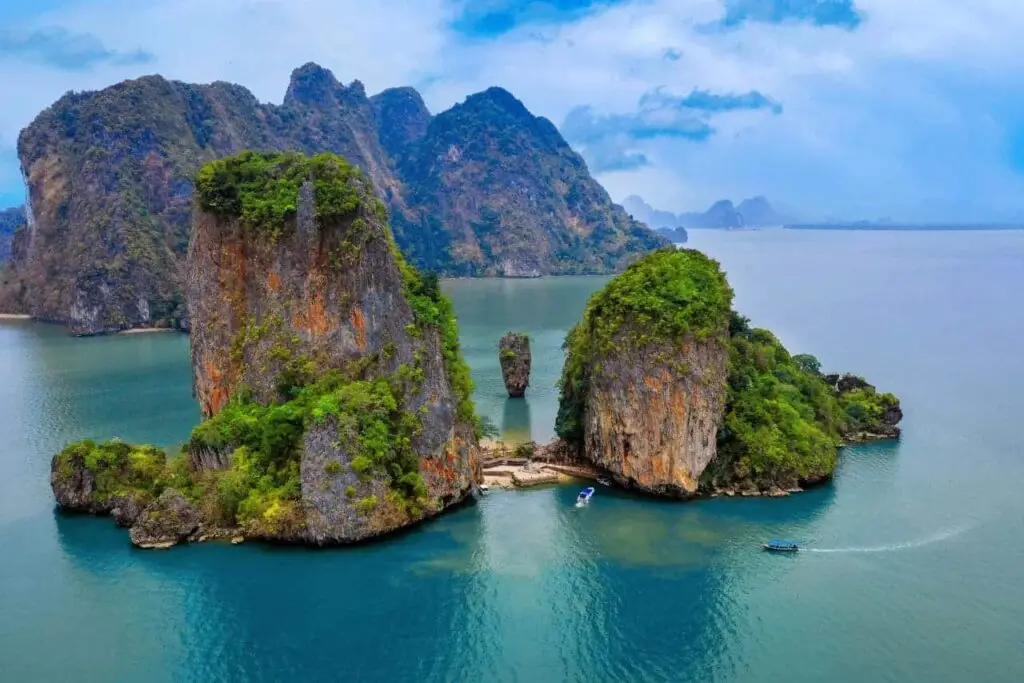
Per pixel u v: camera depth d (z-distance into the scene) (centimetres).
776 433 8819
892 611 6312
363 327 8250
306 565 7119
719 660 5769
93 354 19738
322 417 7519
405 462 7844
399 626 6269
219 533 7612
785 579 6806
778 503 8269
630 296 8719
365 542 7450
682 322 8250
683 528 7750
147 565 7181
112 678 5719
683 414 8262
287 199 8688
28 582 6956
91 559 7319
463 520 7975
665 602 6506
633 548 7369
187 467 8300
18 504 8700
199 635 6203
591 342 9369
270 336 8569
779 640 5972
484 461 9575
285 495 7538
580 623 6253
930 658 5719
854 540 7475
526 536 7631
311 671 5775
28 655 5966
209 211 9119
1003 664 5638
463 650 5950
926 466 9325
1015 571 6881
